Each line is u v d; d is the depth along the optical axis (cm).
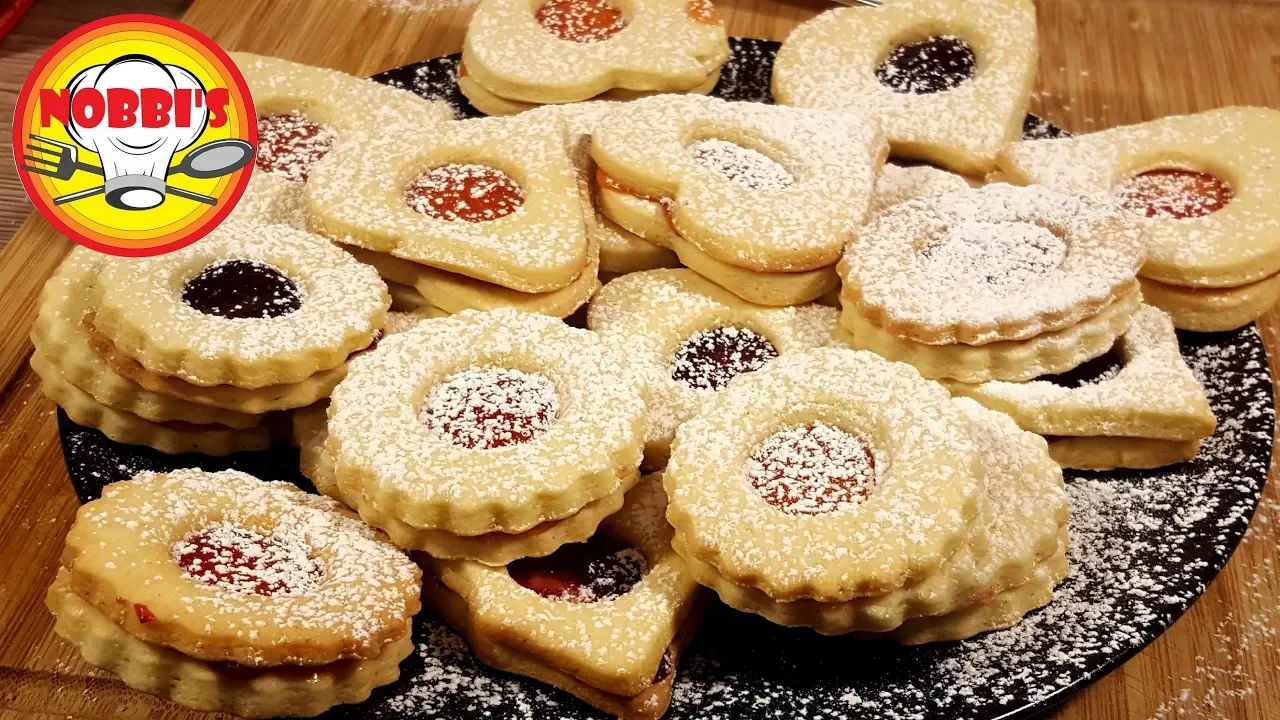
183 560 22
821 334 26
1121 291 25
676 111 29
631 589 22
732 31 38
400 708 21
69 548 22
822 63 32
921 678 22
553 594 22
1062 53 39
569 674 21
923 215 27
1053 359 25
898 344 25
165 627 20
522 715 21
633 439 23
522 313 25
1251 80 38
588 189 29
